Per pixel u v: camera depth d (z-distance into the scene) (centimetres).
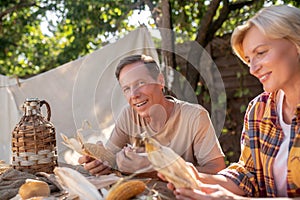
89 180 144
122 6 450
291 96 141
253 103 157
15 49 573
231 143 432
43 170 194
